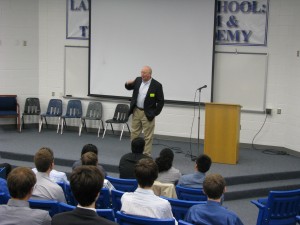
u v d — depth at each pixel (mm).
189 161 7363
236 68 8375
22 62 9703
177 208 3701
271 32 8109
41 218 2553
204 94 8547
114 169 7000
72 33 9547
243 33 8266
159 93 7051
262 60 8195
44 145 8203
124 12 8953
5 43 9523
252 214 5867
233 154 7172
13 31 9562
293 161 7586
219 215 2977
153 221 2934
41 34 9750
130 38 8977
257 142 8375
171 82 8758
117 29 9055
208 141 7230
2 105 9367
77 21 9484
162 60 8773
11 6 9484
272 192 4102
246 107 8367
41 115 9430
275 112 8211
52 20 9656
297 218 3889
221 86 8500
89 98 9516
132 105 7156
